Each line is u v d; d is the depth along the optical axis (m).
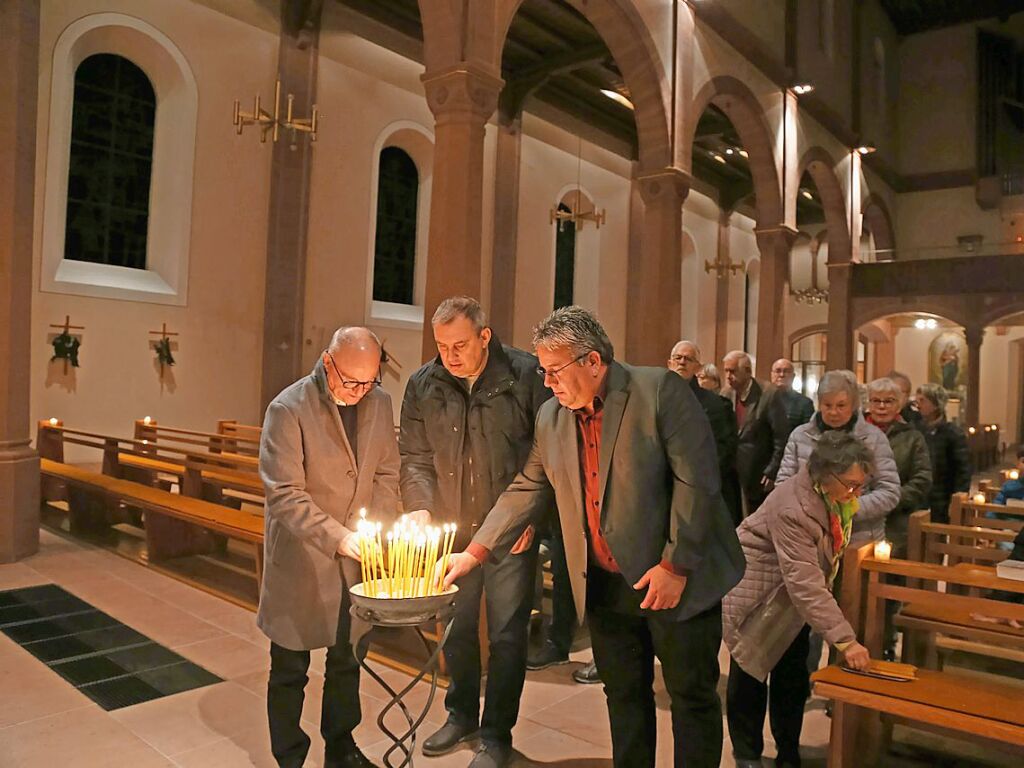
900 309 17.44
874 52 19.88
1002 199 20.19
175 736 3.17
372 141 11.56
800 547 2.76
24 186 5.88
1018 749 2.82
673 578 2.15
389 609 1.95
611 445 2.21
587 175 15.95
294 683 2.71
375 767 2.88
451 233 6.57
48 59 8.45
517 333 14.24
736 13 12.21
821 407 3.63
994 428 19.03
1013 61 22.31
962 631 3.12
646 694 2.47
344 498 2.67
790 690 2.99
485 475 3.09
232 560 6.08
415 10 11.81
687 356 4.77
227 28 9.88
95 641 4.24
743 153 17.75
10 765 2.90
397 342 12.15
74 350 8.60
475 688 3.21
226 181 9.93
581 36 12.66
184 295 9.58
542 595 5.29
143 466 6.57
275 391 10.42
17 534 5.84
